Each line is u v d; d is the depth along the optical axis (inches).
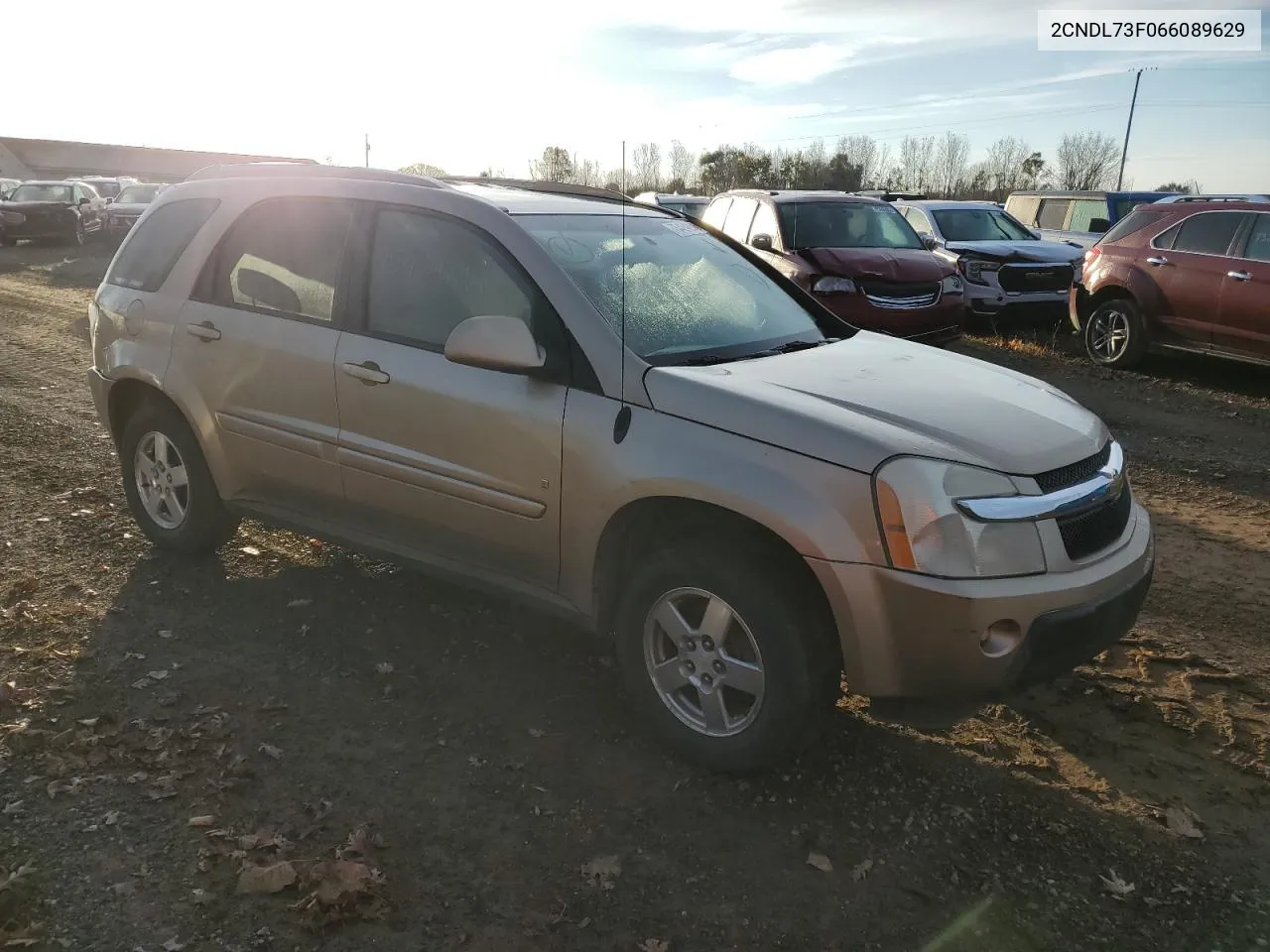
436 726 140.6
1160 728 142.7
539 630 170.4
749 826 120.6
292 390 165.0
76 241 1024.9
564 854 115.3
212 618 171.3
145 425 191.8
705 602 128.1
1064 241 601.9
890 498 112.7
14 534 205.5
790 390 129.0
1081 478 124.3
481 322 134.0
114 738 133.3
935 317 401.7
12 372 365.7
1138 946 103.0
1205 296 374.3
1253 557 210.4
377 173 165.2
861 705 147.8
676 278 158.1
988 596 111.4
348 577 189.2
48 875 108.2
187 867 110.5
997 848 117.4
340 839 116.3
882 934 104.1
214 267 181.0
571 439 133.3
